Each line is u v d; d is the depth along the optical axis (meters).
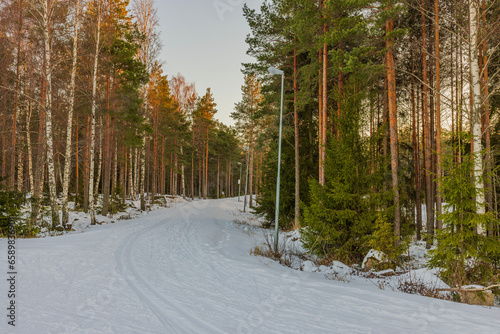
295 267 9.77
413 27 15.46
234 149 67.56
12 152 19.70
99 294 5.50
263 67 17.39
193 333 4.02
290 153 19.30
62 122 19.89
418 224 16.77
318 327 4.28
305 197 18.61
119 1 21.91
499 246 6.66
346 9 12.41
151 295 5.61
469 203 7.04
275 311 4.96
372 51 11.79
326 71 14.76
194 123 52.00
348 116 10.78
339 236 10.45
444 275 7.28
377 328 4.23
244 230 18.22
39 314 4.35
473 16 8.62
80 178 28.91
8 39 15.67
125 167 34.91
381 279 8.20
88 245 10.38
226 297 5.71
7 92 17.23
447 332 4.07
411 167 18.55
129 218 22.75
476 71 8.56
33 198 15.01
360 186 10.50
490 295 5.89
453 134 13.83
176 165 48.94
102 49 20.16
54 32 16.33
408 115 19.58
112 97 21.25
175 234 14.27
